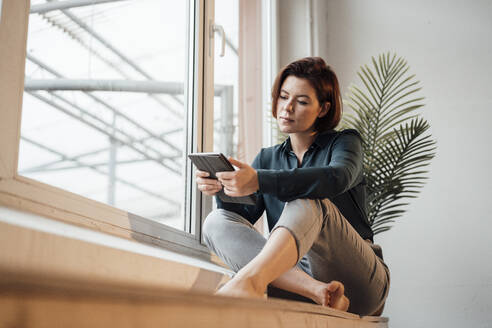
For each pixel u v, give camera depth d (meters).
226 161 1.30
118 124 1.63
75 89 1.43
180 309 0.45
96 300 0.34
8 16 1.10
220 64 2.68
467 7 3.40
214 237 1.53
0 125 1.06
